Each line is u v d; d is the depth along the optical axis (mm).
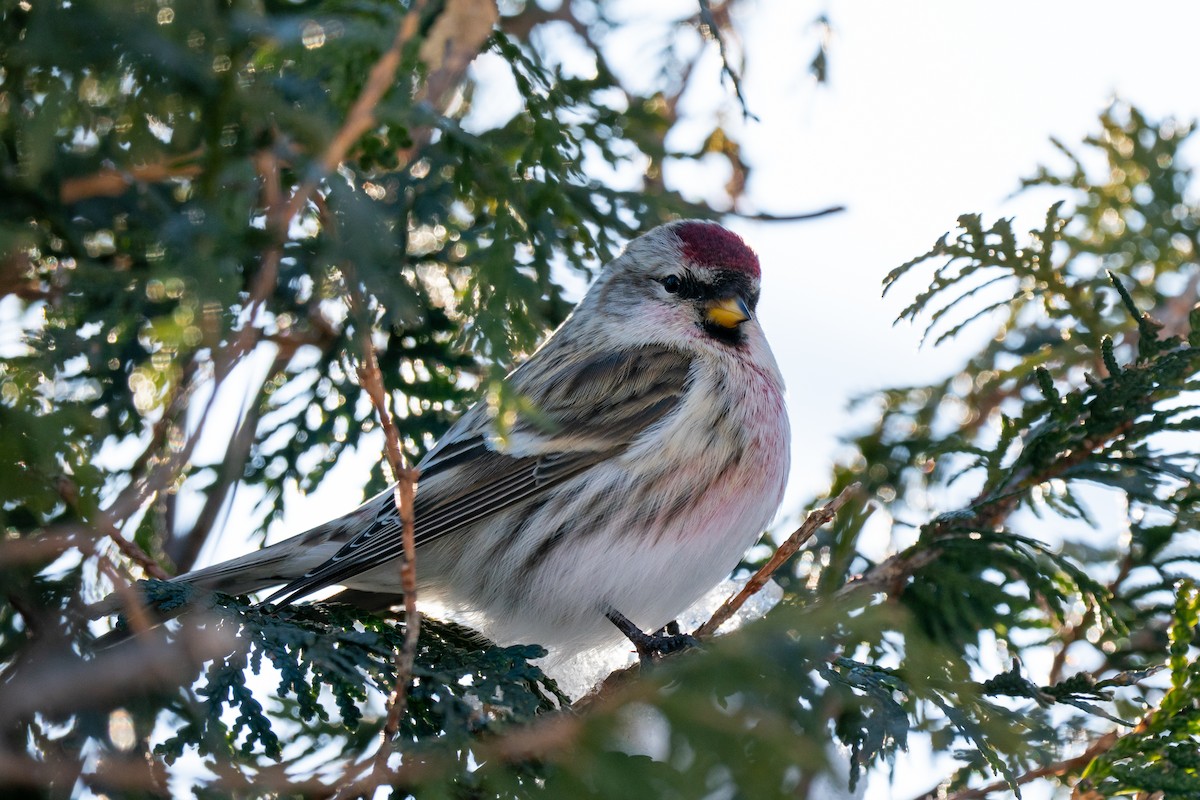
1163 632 7879
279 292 7270
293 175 6387
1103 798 5711
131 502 4672
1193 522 7184
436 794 4941
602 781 4062
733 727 4043
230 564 7148
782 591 8461
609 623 8062
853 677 6129
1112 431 7227
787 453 8523
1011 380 9422
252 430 7562
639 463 8070
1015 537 7129
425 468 7848
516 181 6633
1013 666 6473
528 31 8977
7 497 4539
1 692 4945
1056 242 9016
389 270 5695
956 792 6660
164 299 6402
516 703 5688
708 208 8836
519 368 8719
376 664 5750
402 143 6246
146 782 4797
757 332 8852
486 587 8062
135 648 5344
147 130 4750
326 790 5246
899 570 7363
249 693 5500
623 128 8562
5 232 4520
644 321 8750
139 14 4473
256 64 5477
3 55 4609
